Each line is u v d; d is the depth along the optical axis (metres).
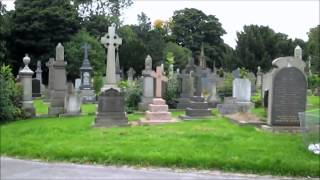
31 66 56.28
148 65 26.23
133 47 64.75
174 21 92.25
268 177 10.12
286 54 68.44
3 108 18.56
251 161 10.77
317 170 10.30
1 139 13.83
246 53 66.25
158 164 10.95
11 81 20.33
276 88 15.98
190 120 19.64
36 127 16.36
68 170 10.41
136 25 86.50
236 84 23.97
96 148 12.14
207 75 31.81
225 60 69.25
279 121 15.95
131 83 26.34
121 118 17.28
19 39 56.34
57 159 11.57
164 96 25.70
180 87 26.47
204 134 14.70
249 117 18.80
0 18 54.00
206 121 19.09
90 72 36.97
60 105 21.89
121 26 71.44
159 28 91.12
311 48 64.88
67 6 60.78
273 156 11.27
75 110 21.42
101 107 17.16
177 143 12.97
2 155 12.17
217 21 91.88
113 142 13.13
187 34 90.69
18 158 11.82
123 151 11.76
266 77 21.02
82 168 10.64
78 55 53.06
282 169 10.41
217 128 16.47
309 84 38.22
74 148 12.18
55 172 10.20
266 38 68.44
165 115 19.02
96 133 15.00
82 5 72.12
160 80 19.89
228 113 22.08
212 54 86.94
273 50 68.12
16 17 56.59
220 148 12.24
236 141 13.45
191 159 10.97
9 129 16.05
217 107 24.72
